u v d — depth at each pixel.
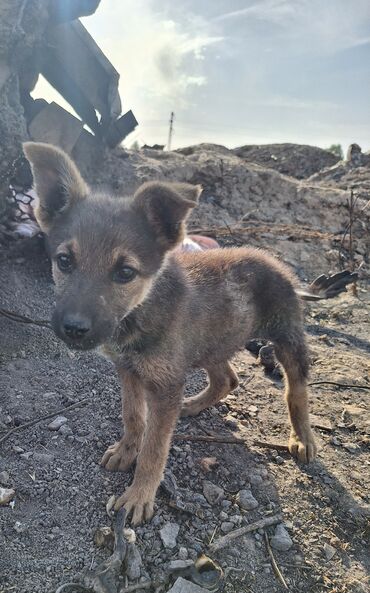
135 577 0.32
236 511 0.37
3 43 0.60
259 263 0.45
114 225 0.34
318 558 0.35
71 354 0.52
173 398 0.36
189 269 0.41
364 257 0.90
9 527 0.33
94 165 0.82
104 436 0.42
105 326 0.33
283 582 0.33
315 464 0.43
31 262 0.63
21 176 0.66
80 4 0.66
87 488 0.37
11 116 0.61
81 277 0.33
